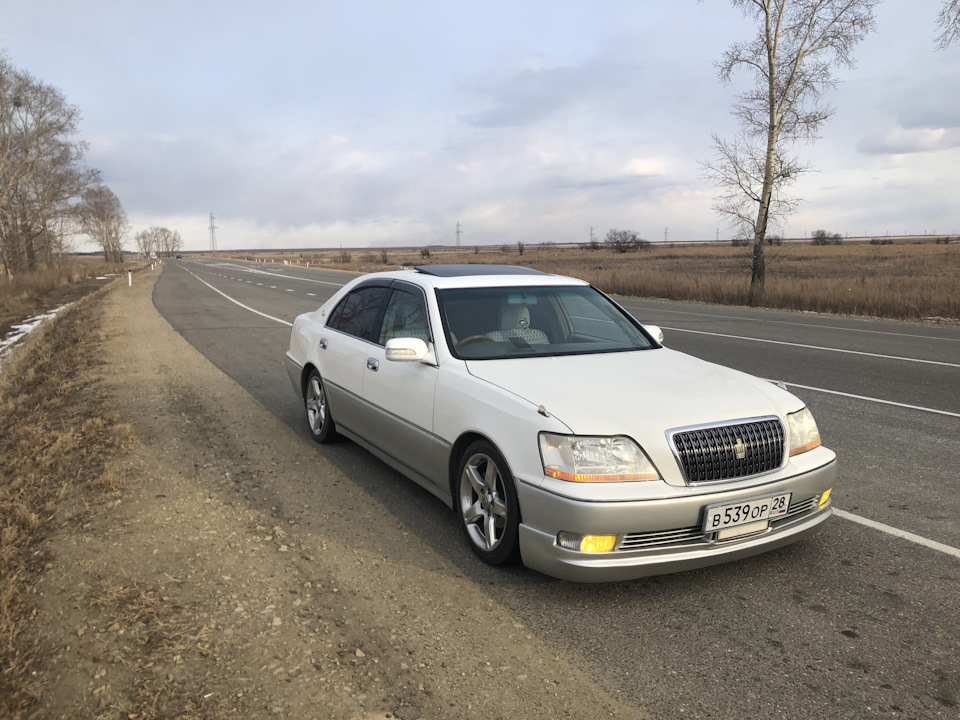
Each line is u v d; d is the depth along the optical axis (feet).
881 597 10.93
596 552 10.09
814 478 11.37
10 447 19.38
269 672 8.68
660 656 9.29
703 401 11.27
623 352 14.12
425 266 17.31
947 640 9.69
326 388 18.20
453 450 12.54
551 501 10.19
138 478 16.07
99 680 8.45
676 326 51.06
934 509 14.71
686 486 10.34
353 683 8.52
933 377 29.89
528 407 10.94
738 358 35.12
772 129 73.87
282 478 16.39
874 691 8.54
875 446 19.47
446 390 12.76
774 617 10.32
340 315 18.62
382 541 12.90
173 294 90.63
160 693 8.21
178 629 9.61
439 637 9.66
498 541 11.55
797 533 11.43
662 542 10.35
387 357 13.25
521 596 10.91
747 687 8.62
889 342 41.55
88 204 239.50
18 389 29.07
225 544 12.55
